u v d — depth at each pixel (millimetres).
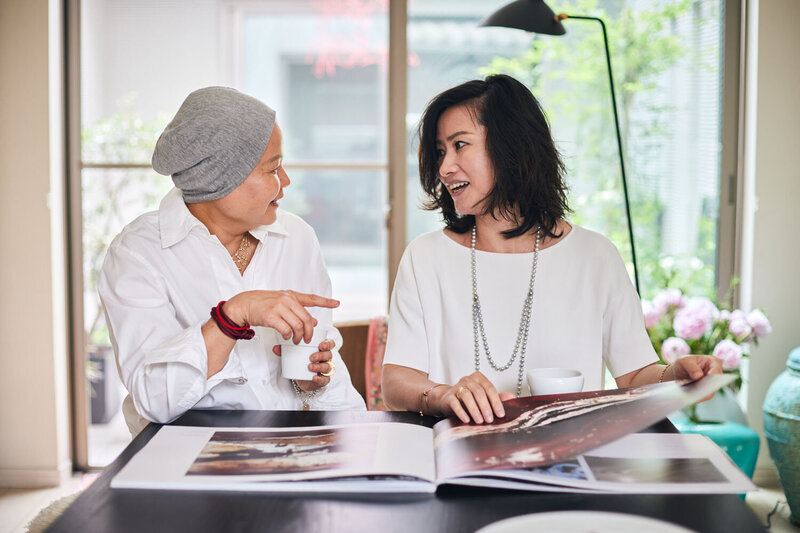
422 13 3326
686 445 1000
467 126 1438
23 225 3240
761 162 3223
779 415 2797
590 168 3352
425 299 1533
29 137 3217
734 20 3268
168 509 822
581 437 934
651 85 3320
